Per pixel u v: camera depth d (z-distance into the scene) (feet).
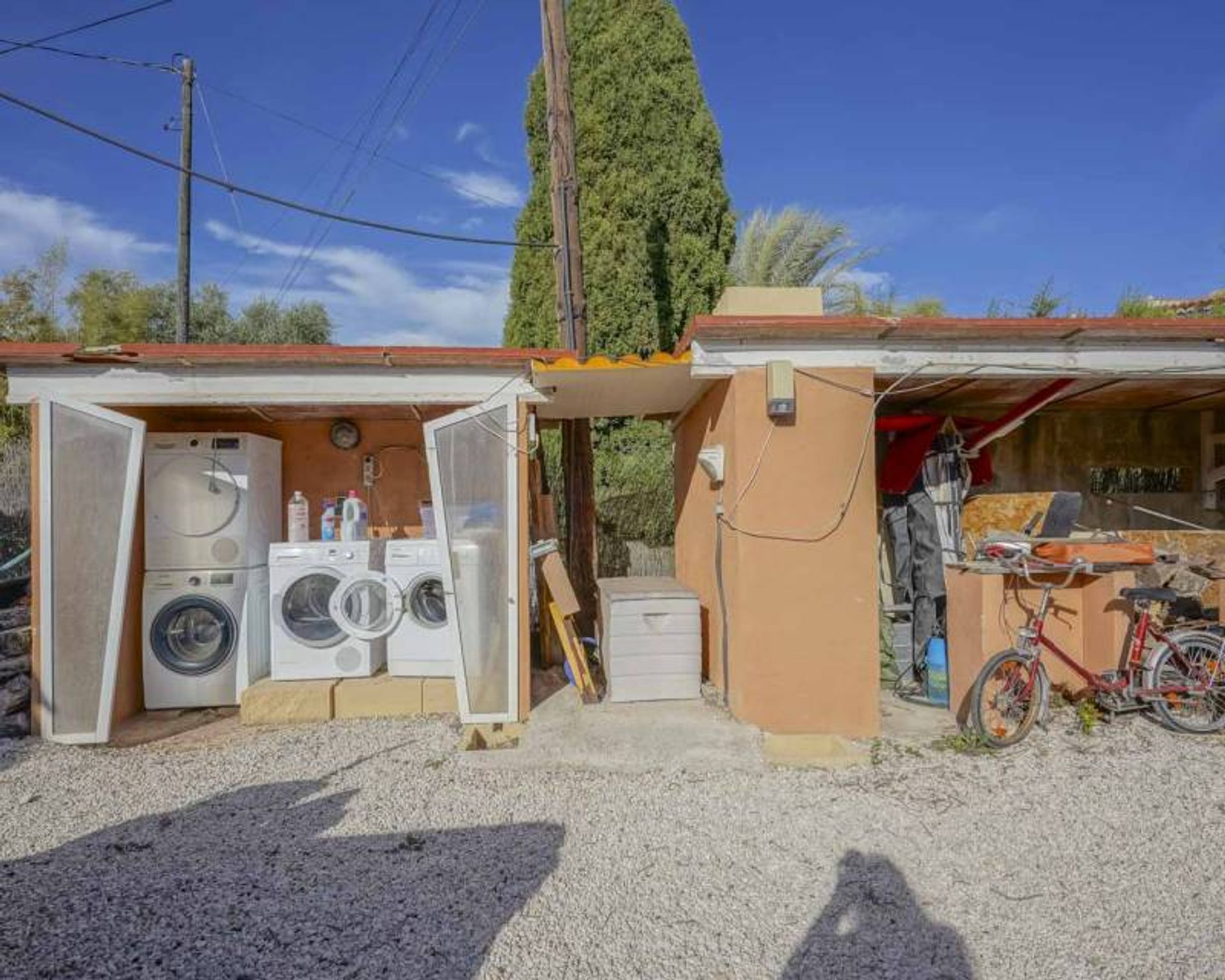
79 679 17.62
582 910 10.48
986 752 16.21
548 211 40.86
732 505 17.42
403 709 19.35
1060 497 20.26
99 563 17.74
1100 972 9.12
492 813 13.55
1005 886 11.02
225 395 17.80
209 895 10.99
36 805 14.25
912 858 11.80
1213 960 9.32
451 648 18.30
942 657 19.84
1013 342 17.02
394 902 10.73
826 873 11.37
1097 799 13.80
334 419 22.59
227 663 19.76
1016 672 16.87
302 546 19.72
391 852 12.21
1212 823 12.89
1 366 17.49
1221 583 20.21
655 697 18.56
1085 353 17.11
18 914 10.53
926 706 19.88
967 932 9.93
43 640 17.57
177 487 19.60
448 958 9.46
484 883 11.22
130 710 19.22
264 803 14.16
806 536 16.96
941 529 20.90
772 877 11.30
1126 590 17.54
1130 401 22.84
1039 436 24.62
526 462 18.13
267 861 11.98
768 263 48.26
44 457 17.51
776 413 16.71
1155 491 24.98
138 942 9.84
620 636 18.56
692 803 13.84
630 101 39.40
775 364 16.52
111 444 17.76
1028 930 9.97
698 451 21.34
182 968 9.32
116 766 16.12
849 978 9.05
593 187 39.19
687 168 39.50
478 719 17.79
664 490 35.35
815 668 16.93
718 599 19.01
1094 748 16.37
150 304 60.80
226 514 19.71
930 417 21.45
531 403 18.26
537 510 23.67
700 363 16.81
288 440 22.57
